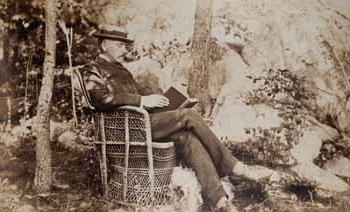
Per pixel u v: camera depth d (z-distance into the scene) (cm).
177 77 321
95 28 311
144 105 312
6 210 286
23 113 296
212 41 331
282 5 349
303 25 351
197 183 315
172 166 312
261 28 342
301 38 349
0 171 289
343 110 352
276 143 334
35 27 303
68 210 295
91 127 303
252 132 331
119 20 315
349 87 355
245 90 333
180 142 316
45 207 292
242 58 336
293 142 338
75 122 302
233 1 338
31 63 300
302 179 336
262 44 341
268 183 329
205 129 322
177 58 323
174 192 311
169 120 315
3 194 287
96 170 301
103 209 299
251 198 324
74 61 305
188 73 324
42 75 300
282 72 342
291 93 342
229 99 330
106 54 311
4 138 292
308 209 334
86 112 304
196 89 324
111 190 302
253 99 334
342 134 349
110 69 310
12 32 299
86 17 310
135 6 319
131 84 312
